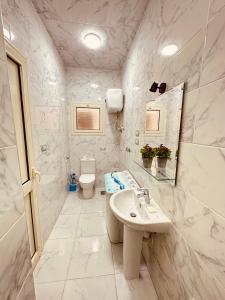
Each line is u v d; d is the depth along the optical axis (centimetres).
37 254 154
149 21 142
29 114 138
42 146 170
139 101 178
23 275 57
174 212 98
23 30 128
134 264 136
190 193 80
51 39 202
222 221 59
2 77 47
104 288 131
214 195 63
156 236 126
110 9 154
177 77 94
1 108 46
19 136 129
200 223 72
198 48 73
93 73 299
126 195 160
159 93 121
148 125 147
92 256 162
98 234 196
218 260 61
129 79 229
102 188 336
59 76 243
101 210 252
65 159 282
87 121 315
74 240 185
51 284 133
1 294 45
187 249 83
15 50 114
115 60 266
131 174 221
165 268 111
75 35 196
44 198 175
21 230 56
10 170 50
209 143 66
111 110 289
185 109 85
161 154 112
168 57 105
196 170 75
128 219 110
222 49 58
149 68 143
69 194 308
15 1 116
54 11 156
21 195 56
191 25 78
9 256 49
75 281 136
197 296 75
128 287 132
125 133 264
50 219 196
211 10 63
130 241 131
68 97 299
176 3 93
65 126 284
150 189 145
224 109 58
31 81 144
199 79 72
